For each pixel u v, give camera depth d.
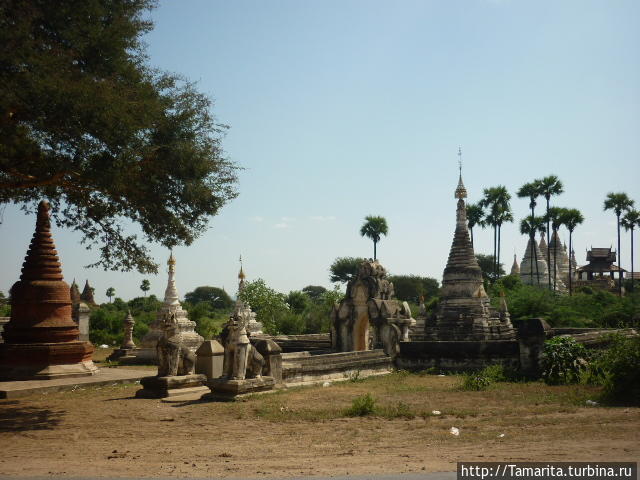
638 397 15.55
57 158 15.51
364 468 9.20
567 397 16.58
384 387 20.59
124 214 18.39
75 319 36.81
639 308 46.44
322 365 22.97
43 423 14.37
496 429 12.32
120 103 14.98
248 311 34.56
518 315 46.62
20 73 13.91
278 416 14.64
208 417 14.83
